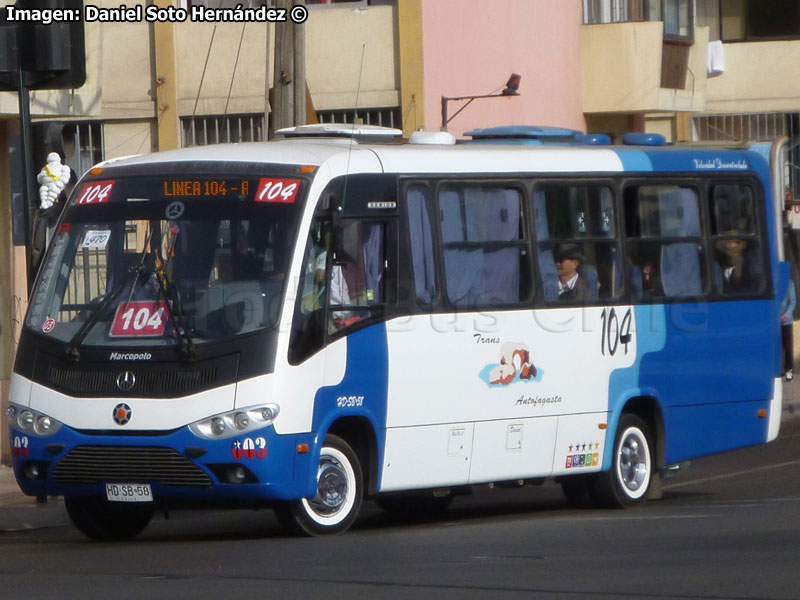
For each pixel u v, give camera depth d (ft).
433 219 122.31
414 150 123.44
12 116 177.17
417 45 241.14
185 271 112.16
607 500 137.28
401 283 118.93
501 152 129.80
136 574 92.73
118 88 242.78
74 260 115.96
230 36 241.96
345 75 244.42
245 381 108.17
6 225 184.03
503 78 257.55
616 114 287.07
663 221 141.49
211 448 107.55
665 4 285.84
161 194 115.44
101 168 119.55
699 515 123.65
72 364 112.06
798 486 159.12
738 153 150.10
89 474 110.83
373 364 116.06
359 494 115.96
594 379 133.80
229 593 82.74
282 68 166.40
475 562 94.32
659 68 277.64
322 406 111.65
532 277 129.39
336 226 112.68
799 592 79.92
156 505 112.78
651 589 81.71
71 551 110.83
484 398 124.67
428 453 120.78
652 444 141.59
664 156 142.82
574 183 134.00
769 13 333.21
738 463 186.29
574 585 83.56
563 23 273.13
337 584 85.25
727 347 146.41
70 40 130.62
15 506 151.12
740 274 148.56
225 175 114.62
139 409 109.19
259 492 107.76
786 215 263.90
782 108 330.75
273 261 110.93
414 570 90.94
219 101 242.58
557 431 130.82
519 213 129.29
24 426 113.29
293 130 130.72
